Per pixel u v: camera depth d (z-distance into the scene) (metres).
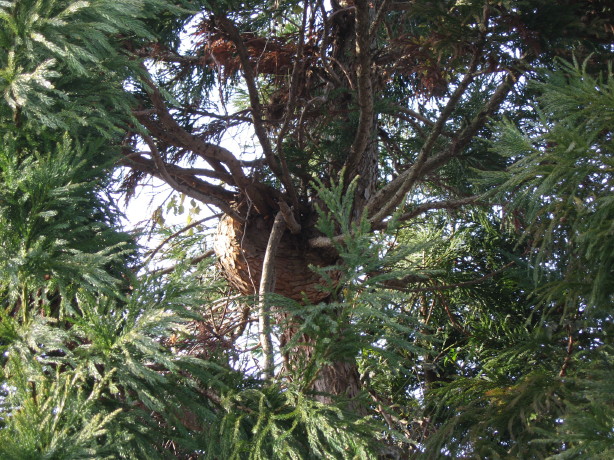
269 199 4.16
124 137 3.18
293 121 4.80
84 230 1.97
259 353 3.43
